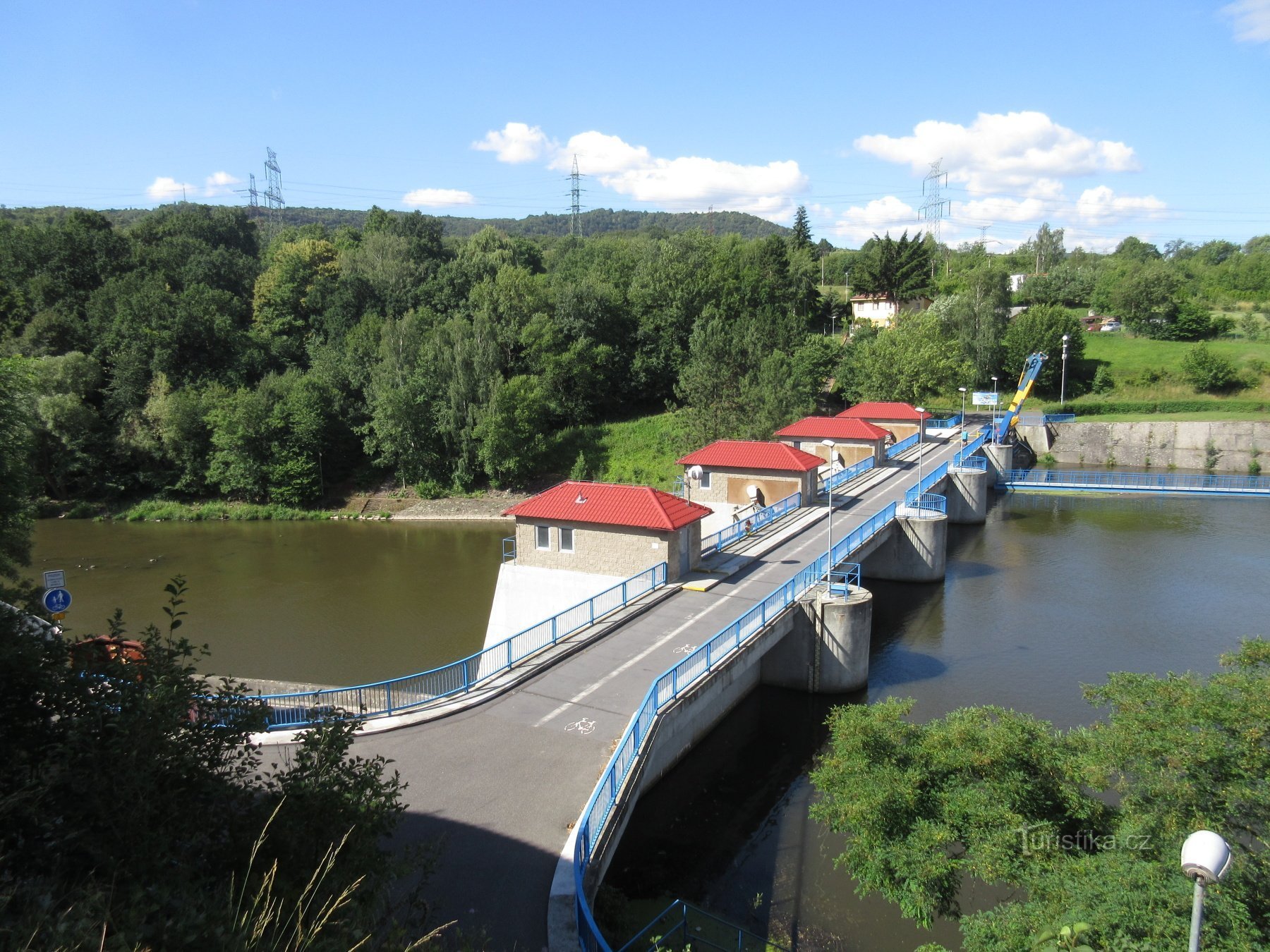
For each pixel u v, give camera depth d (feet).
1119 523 205.77
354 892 27.45
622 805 57.31
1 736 26.55
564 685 77.82
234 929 22.03
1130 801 45.11
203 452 246.06
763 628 94.53
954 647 122.31
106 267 307.37
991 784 50.08
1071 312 397.19
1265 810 41.68
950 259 630.33
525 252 441.68
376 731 67.51
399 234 409.69
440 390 250.98
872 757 52.85
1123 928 36.88
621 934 52.13
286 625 137.28
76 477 240.53
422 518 233.76
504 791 58.49
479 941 42.06
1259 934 35.94
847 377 304.30
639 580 105.09
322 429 245.65
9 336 258.37
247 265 359.25
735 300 326.65
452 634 132.77
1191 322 363.15
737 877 69.21
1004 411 321.11
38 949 18.93
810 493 165.99
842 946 60.34
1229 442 278.67
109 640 30.94
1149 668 113.50
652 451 261.44
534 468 253.65
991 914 43.45
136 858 24.48
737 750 92.27
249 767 31.48
